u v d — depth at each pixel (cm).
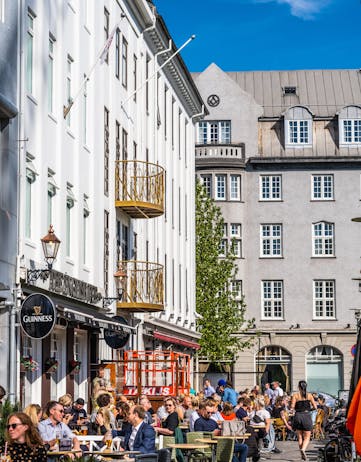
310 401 3105
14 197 2430
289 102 7962
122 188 3716
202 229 6425
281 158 7469
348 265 7438
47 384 2723
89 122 3312
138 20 4209
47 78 2777
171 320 5041
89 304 3097
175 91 5319
